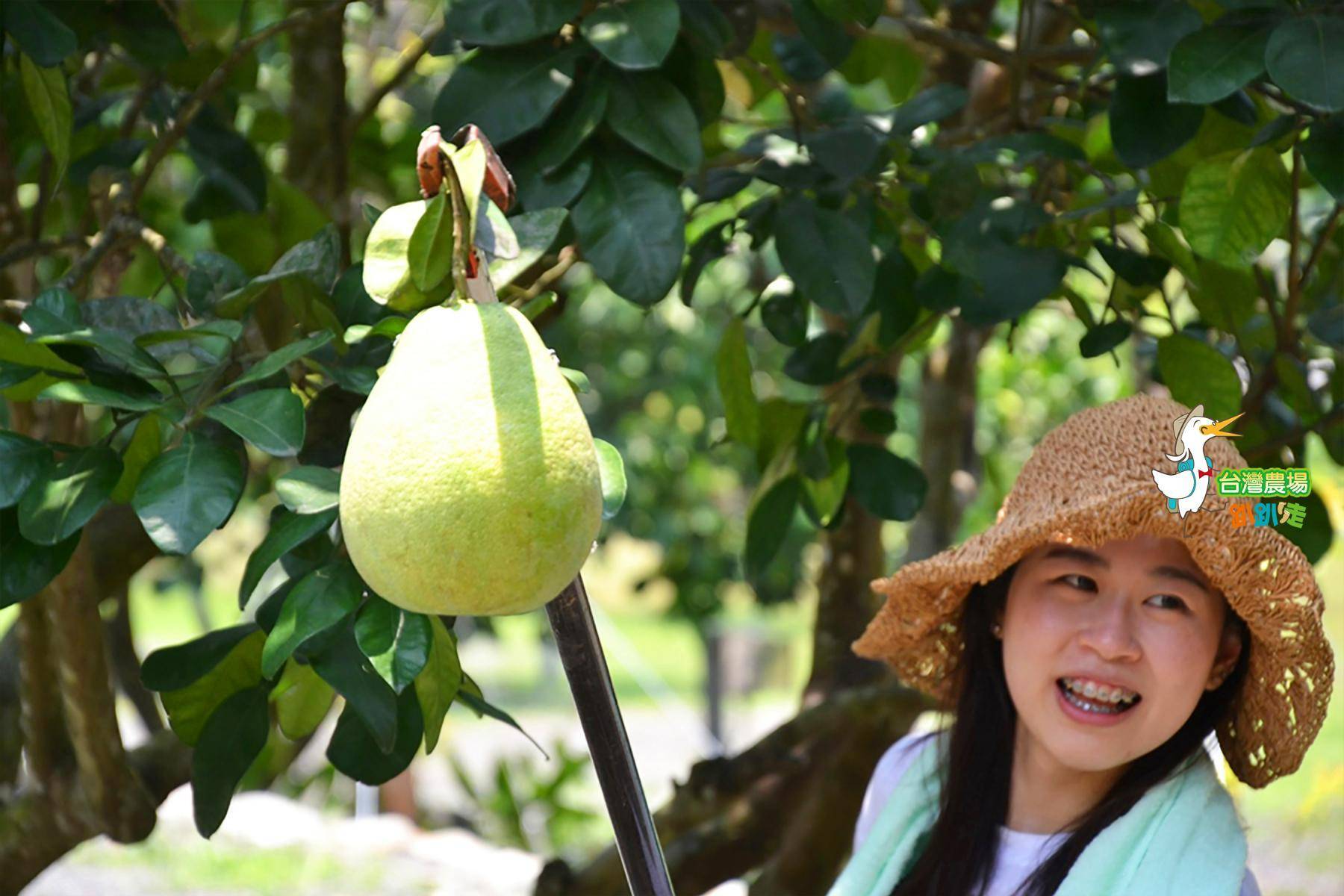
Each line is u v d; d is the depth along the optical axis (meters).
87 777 2.09
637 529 6.52
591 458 1.09
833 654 3.18
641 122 1.68
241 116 3.44
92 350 1.43
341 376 1.44
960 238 1.97
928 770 1.93
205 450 1.31
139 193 1.95
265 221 2.57
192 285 1.62
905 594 1.87
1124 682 1.63
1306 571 1.61
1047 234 2.27
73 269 1.85
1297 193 2.06
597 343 6.59
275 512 1.48
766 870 2.96
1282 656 1.66
